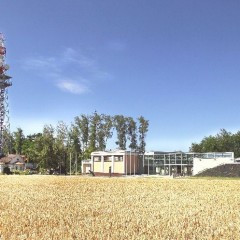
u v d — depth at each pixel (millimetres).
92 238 15711
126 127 176500
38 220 20312
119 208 27797
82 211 25234
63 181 71312
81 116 170750
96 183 65812
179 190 50000
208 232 17703
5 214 23328
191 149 186375
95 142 169500
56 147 134125
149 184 63719
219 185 61500
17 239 15406
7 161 159000
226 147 176750
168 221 20578
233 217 23000
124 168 128750
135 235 16312
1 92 165250
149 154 133875
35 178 84688
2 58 164125
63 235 16031
